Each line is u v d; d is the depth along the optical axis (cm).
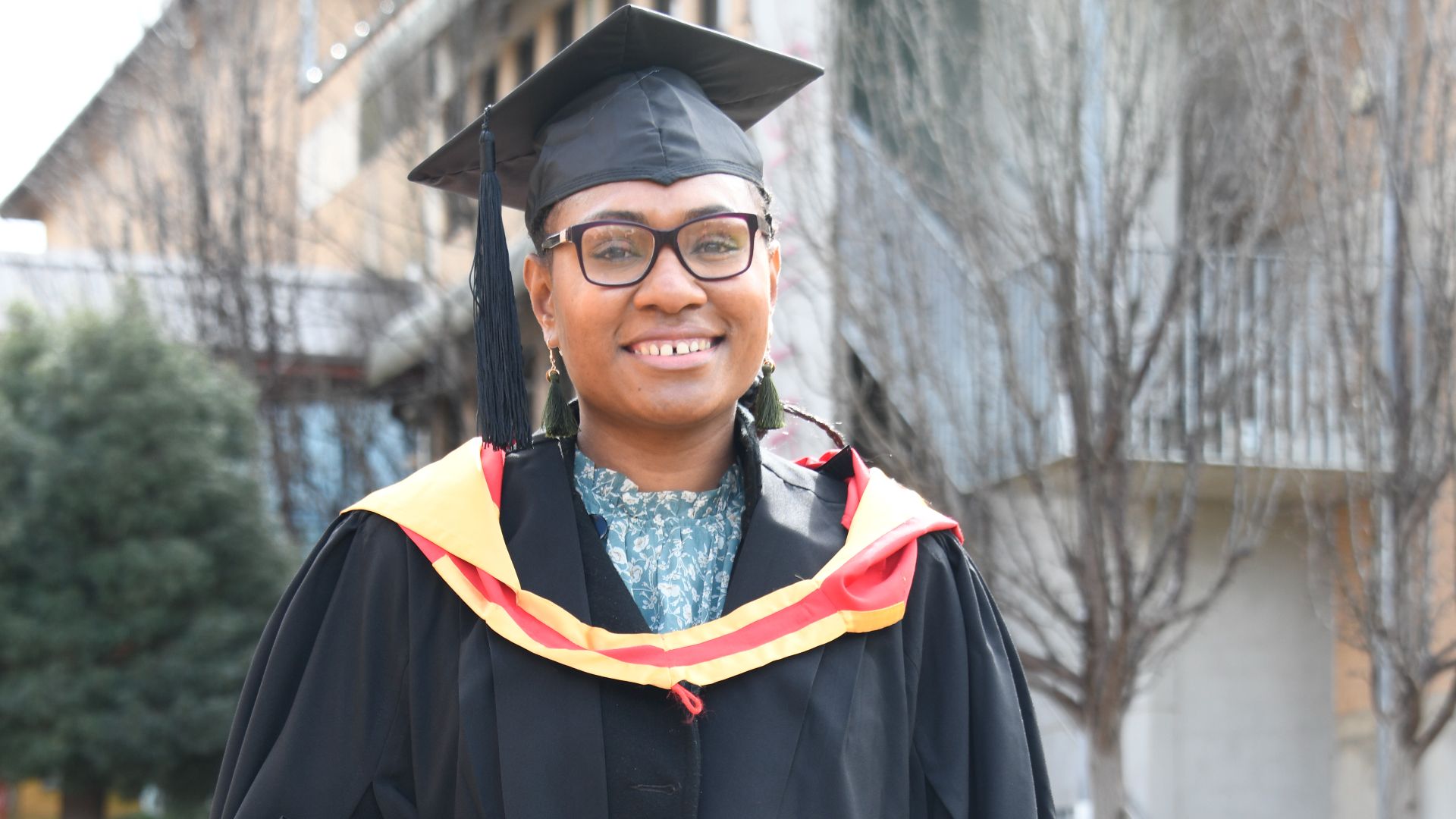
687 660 215
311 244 1427
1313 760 829
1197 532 805
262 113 1299
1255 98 630
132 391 981
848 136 670
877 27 699
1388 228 638
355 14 1397
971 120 657
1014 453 639
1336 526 729
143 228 1303
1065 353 613
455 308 1167
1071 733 800
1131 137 621
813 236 677
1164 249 649
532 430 237
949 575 242
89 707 935
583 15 1142
